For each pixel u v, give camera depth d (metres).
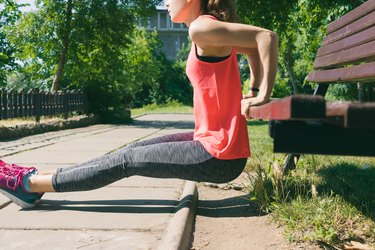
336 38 3.77
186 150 2.87
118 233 2.66
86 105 18.80
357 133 1.37
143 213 3.12
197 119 2.92
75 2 18.95
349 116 1.21
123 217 3.02
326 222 2.62
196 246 2.53
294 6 14.26
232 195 3.73
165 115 27.14
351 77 3.08
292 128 1.39
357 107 1.21
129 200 3.51
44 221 2.92
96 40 19.77
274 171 3.67
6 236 2.60
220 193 3.82
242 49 2.78
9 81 38.50
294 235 2.54
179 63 48.19
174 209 3.22
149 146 2.98
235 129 2.77
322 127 1.38
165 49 62.72
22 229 2.75
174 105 42.97
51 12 18.83
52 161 5.96
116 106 19.39
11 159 6.18
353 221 2.70
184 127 15.16
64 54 19.19
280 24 15.05
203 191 3.90
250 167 4.79
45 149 7.61
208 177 2.89
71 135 11.26
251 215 3.08
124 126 16.02
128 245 2.44
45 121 14.40
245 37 2.32
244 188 3.90
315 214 2.74
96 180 3.05
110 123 18.75
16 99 12.71
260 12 14.54
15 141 9.37
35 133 11.88
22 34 19.64
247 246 2.49
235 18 2.75
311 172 4.25
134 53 36.78
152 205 3.35
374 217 2.77
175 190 3.91
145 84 43.78
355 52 3.05
